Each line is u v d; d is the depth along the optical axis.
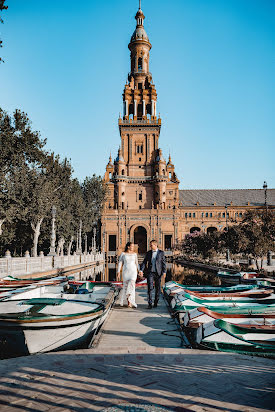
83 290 13.71
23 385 4.44
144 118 85.12
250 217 31.88
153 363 5.50
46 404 3.86
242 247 31.42
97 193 61.16
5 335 7.77
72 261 39.69
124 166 81.38
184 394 4.18
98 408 3.76
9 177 32.47
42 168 36.31
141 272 11.94
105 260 75.06
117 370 5.10
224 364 5.50
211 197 95.81
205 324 8.07
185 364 5.47
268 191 97.00
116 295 15.05
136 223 77.12
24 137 31.88
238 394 4.19
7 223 42.44
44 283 16.30
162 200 79.44
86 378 4.71
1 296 11.73
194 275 37.69
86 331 8.50
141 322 10.31
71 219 47.94
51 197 37.16
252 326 9.02
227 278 26.14
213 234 48.50
